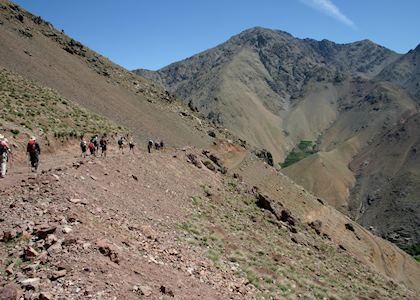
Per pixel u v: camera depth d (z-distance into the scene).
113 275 12.44
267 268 24.50
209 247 23.86
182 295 13.80
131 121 92.19
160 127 102.12
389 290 42.16
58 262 12.24
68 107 59.41
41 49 108.44
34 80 80.69
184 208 31.31
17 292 10.66
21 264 12.42
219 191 44.78
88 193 21.19
